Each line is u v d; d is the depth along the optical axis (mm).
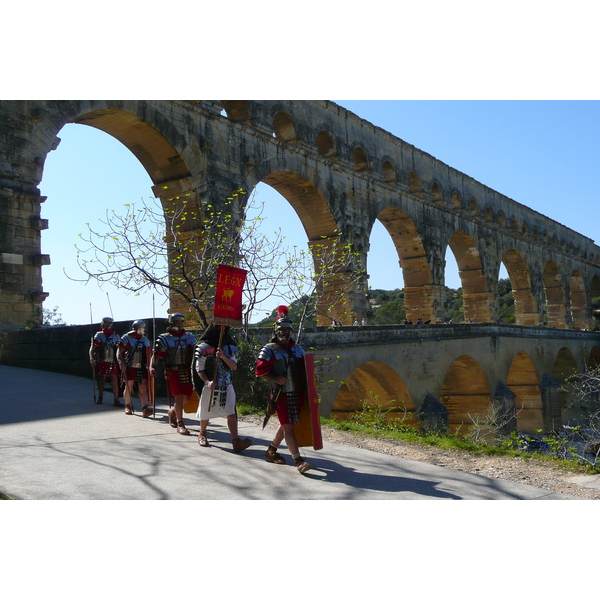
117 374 14820
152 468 8844
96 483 7945
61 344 19562
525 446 14578
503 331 43500
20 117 21547
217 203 28641
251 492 7879
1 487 7531
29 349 20406
